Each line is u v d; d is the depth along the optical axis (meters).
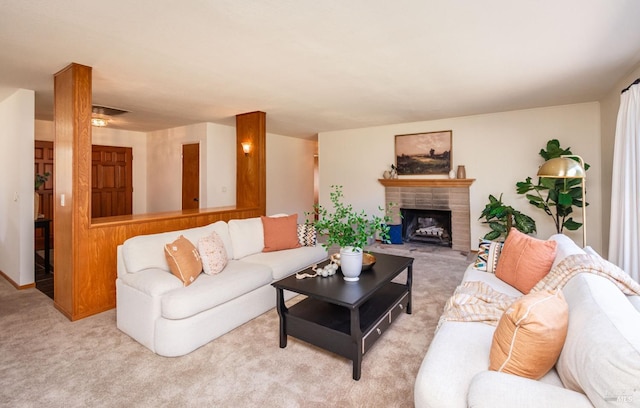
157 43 2.50
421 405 1.33
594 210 4.51
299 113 5.11
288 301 3.29
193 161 6.21
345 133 6.74
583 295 1.42
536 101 4.41
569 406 1.00
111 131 6.64
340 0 1.92
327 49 2.63
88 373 2.05
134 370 2.09
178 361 2.20
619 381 0.90
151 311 2.32
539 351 1.22
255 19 2.14
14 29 2.27
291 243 3.75
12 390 1.89
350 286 2.34
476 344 1.57
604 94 4.07
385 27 2.27
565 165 2.45
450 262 4.81
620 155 3.09
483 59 2.87
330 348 2.14
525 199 5.00
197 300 2.33
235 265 3.04
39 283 3.88
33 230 3.76
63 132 3.00
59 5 1.95
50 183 5.83
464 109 4.88
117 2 1.92
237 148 5.20
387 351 2.33
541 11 2.06
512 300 2.05
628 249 2.92
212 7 1.99
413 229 6.27
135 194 7.00
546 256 2.29
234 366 2.14
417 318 2.88
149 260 2.68
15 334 2.58
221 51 2.66
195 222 3.95
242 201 5.12
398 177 6.13
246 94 3.98
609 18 2.15
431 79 3.42
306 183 8.44
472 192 5.41
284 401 1.81
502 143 5.13
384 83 3.55
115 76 3.27
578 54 2.77
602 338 1.05
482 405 1.08
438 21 2.19
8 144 3.94
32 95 3.72
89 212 2.96
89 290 2.95
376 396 1.85
